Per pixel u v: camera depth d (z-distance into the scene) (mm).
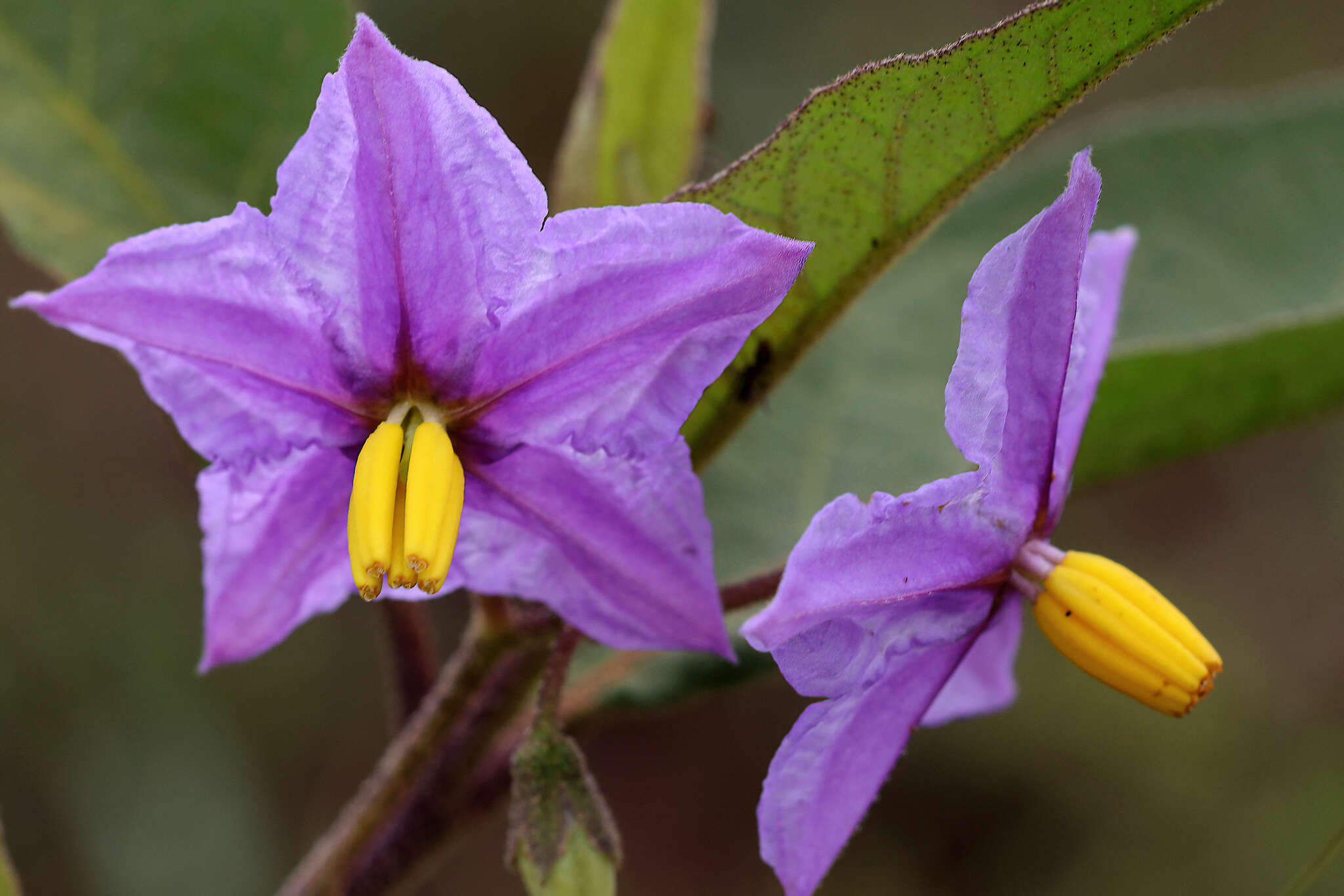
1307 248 216
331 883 188
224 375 172
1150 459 200
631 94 186
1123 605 176
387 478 171
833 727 172
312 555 177
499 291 171
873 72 172
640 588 174
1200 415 198
